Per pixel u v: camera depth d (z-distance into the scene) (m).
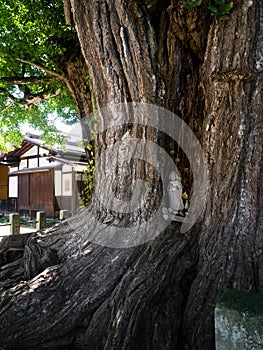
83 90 5.53
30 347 2.83
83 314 2.90
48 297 2.90
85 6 3.38
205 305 2.66
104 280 2.99
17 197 16.52
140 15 3.22
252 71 2.73
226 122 2.82
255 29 2.72
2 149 10.74
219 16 2.76
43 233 3.83
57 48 5.76
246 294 2.04
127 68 3.32
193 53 3.34
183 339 2.73
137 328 2.61
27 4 5.97
